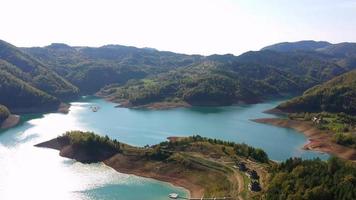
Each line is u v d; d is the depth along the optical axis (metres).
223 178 176.75
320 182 133.12
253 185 157.12
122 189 177.62
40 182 184.25
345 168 138.00
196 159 197.38
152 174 195.12
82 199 165.25
